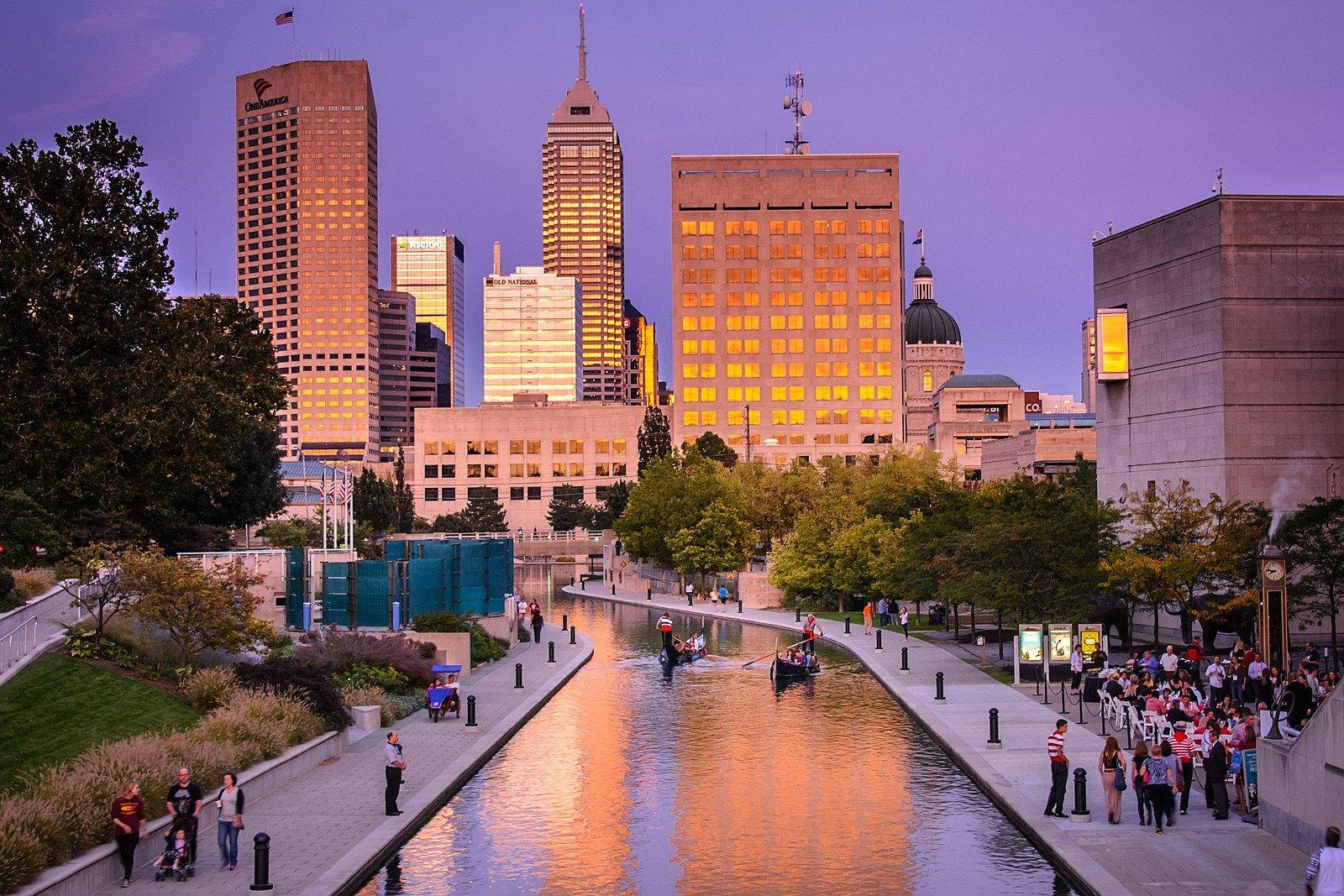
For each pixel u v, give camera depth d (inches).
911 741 1784.0
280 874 1093.8
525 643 3088.1
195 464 1807.3
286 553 2967.5
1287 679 1577.3
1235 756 1321.4
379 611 2787.9
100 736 1454.2
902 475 4995.1
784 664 2423.7
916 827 1314.0
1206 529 2486.5
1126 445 2928.2
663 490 5201.8
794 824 1341.0
